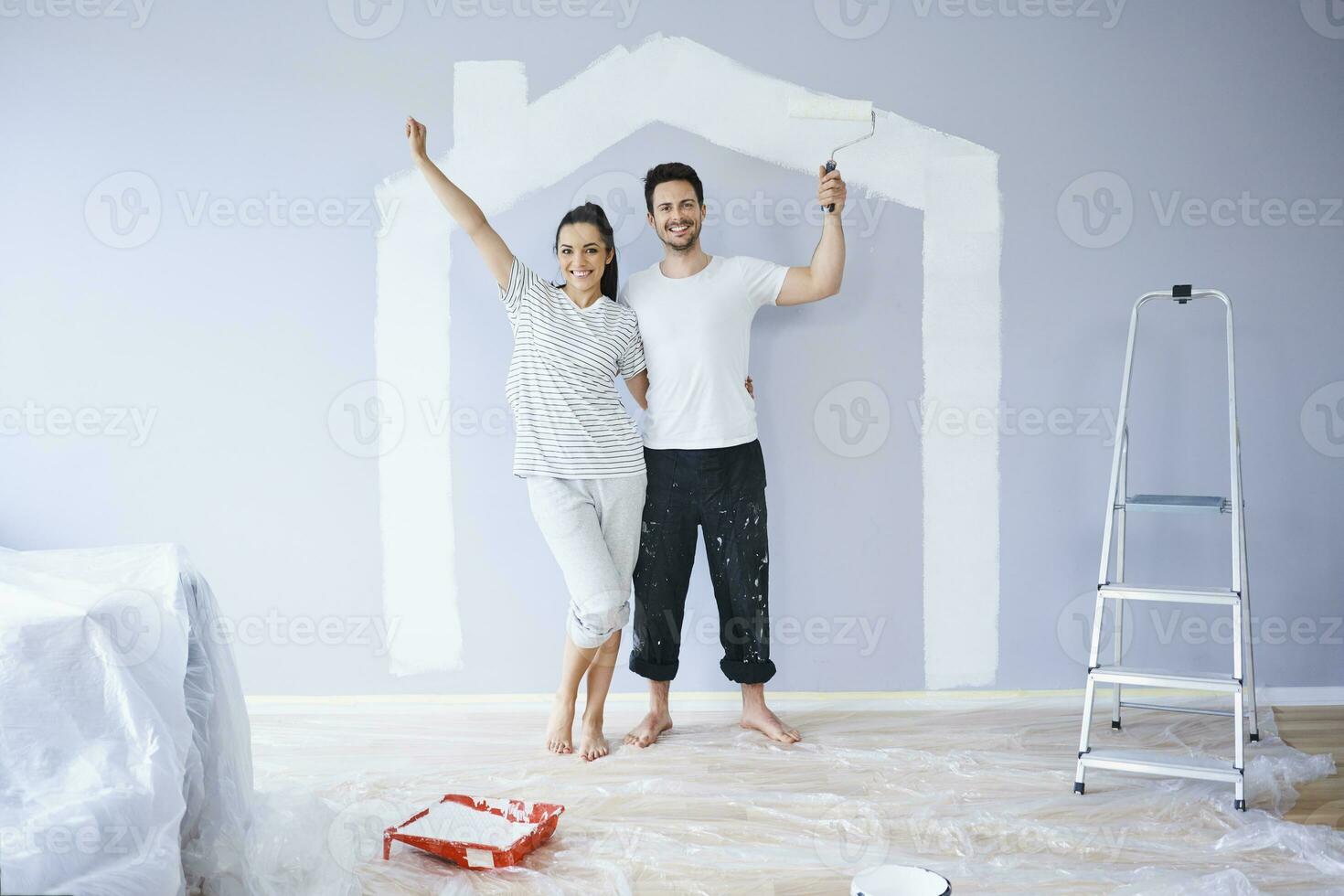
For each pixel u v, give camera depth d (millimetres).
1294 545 2977
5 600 1618
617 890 1899
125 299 2938
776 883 1921
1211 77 2926
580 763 2555
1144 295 2693
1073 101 2926
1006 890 1873
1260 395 2963
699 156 2926
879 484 2982
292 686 2998
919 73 2918
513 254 2801
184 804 1560
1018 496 2986
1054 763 2512
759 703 2785
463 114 2908
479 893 1891
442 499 2969
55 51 2896
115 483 2965
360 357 2947
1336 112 2938
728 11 2904
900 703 2996
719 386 2713
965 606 3002
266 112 2908
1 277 2932
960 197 2939
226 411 2955
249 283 2934
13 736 1488
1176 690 3006
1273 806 2244
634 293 2758
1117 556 2947
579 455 2576
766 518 2781
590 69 2908
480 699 2990
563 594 2980
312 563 2977
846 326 2959
